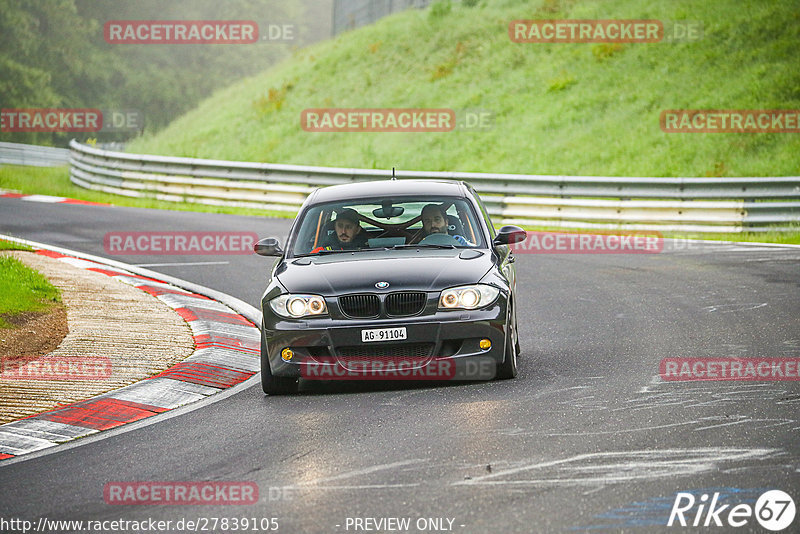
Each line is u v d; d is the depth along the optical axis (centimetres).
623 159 10194
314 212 3312
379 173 8550
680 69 11662
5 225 7462
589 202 7512
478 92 12712
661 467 1986
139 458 2289
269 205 8956
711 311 4050
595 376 2939
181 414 2744
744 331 3584
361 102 13525
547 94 12100
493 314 2842
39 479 2156
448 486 1923
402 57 14425
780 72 10888
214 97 17338
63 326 3888
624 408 2512
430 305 2817
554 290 4841
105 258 6050
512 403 2617
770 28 11831
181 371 3228
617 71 12119
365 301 2828
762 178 7031
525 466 2033
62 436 2545
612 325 3859
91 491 2036
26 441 2500
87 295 4566
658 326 3781
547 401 2623
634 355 3247
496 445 2208
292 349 2836
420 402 2691
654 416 2417
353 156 11925
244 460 2214
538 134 11256
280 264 3144
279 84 15338
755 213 6900
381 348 2816
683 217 7144
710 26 12381
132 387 3023
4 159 14488
